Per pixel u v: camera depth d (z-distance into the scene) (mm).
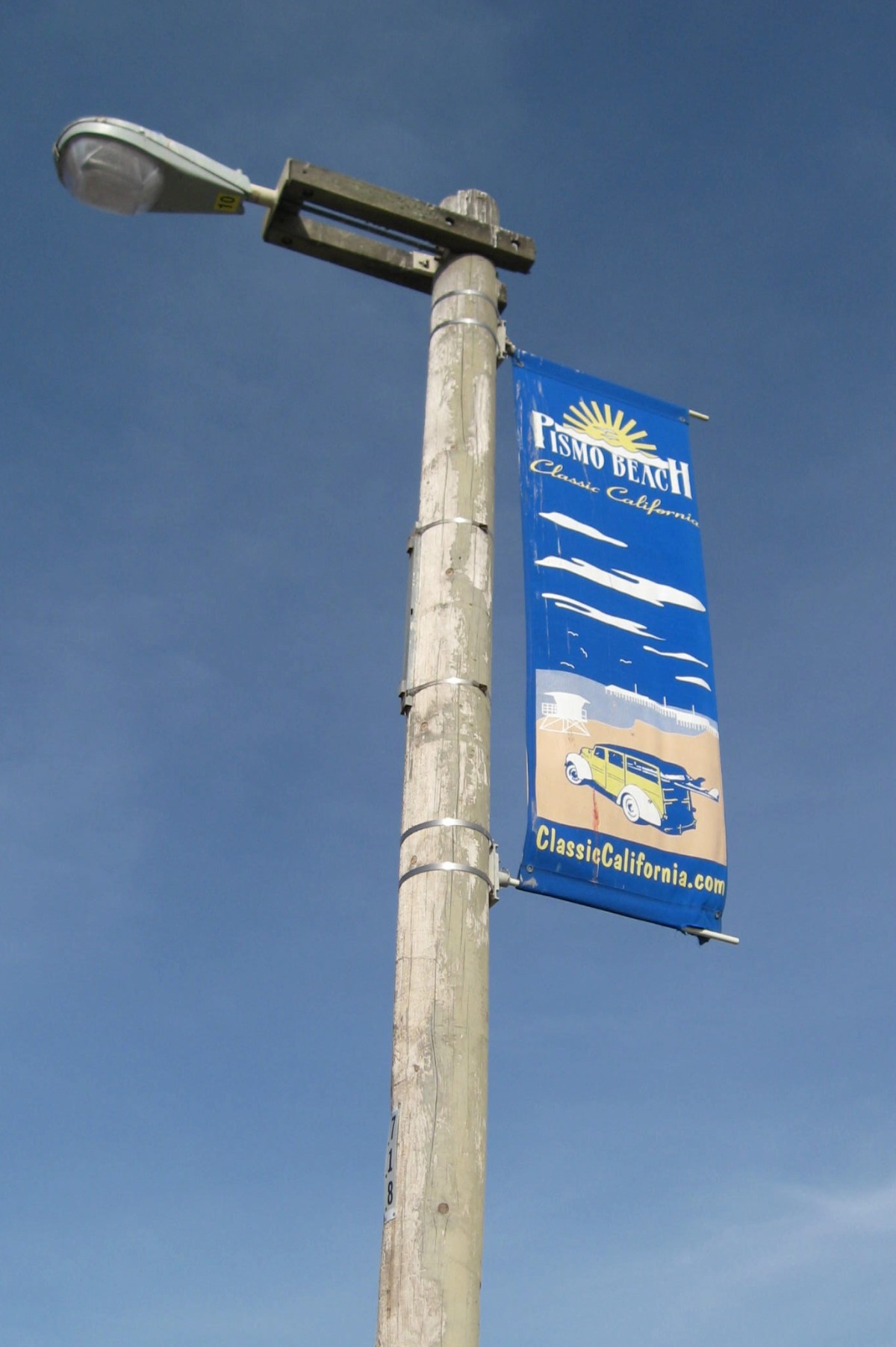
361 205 7168
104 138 6641
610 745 6797
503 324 7598
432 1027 5297
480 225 7418
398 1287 4871
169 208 7039
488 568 6465
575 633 7059
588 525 7508
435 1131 5105
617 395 8109
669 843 6723
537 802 6445
